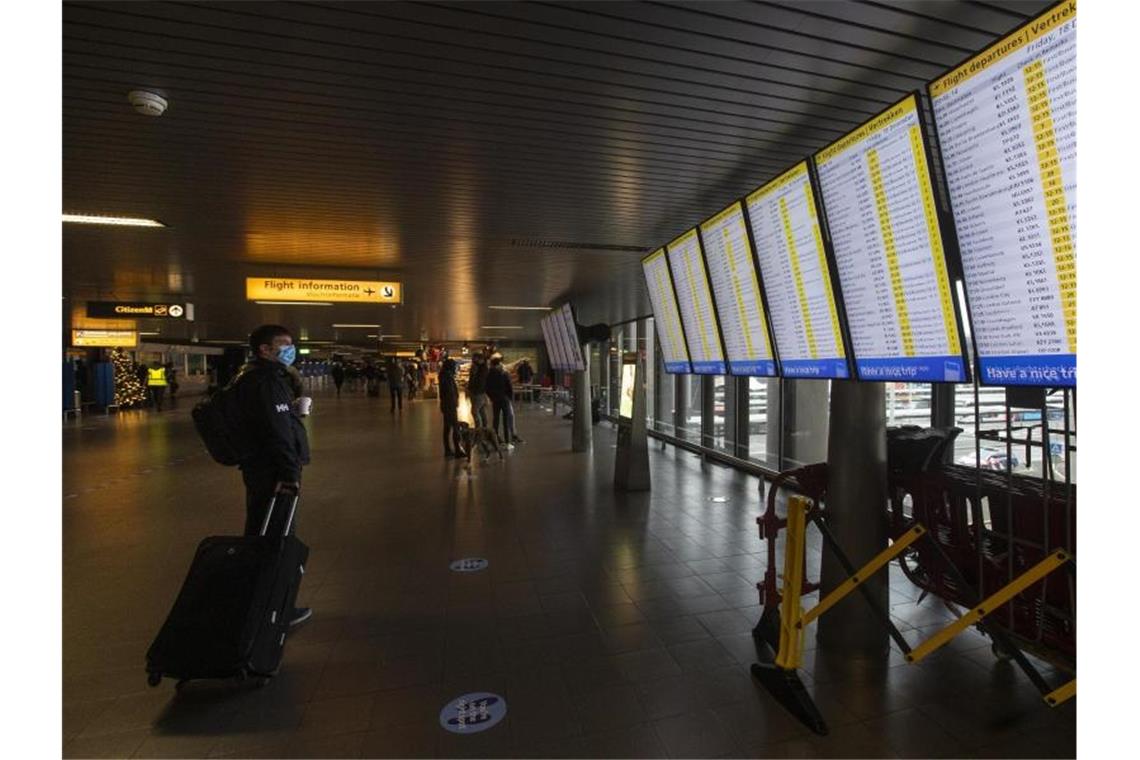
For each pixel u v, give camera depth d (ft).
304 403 11.50
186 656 8.99
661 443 39.81
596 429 48.67
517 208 17.24
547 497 22.95
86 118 11.15
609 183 15.17
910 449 10.56
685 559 15.58
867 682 9.57
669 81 10.14
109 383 66.08
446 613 12.21
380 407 73.97
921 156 8.20
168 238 20.24
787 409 25.46
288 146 12.59
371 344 126.72
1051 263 6.69
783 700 8.80
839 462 10.71
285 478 10.56
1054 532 8.38
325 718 8.57
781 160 13.75
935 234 8.21
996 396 15.46
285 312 46.93
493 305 41.68
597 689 9.33
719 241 14.02
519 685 9.46
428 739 8.09
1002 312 7.38
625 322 52.19
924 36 8.87
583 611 12.28
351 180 14.70
